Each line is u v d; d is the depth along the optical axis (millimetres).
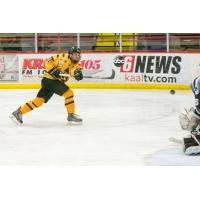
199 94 8719
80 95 18500
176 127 11758
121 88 20500
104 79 20609
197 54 19672
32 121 12734
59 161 8398
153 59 20125
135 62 20281
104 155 8844
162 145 9695
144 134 10891
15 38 23734
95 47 23188
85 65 20656
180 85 19922
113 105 15766
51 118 13234
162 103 16203
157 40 22312
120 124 12227
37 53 21031
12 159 8578
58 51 21297
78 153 9016
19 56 21141
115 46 22922
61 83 11734
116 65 20469
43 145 9773
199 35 22062
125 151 9164
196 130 9070
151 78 20203
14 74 21219
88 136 10688
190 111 8898
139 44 22562
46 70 11539
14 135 10836
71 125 12070
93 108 15117
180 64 19859
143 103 16219
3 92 19922
